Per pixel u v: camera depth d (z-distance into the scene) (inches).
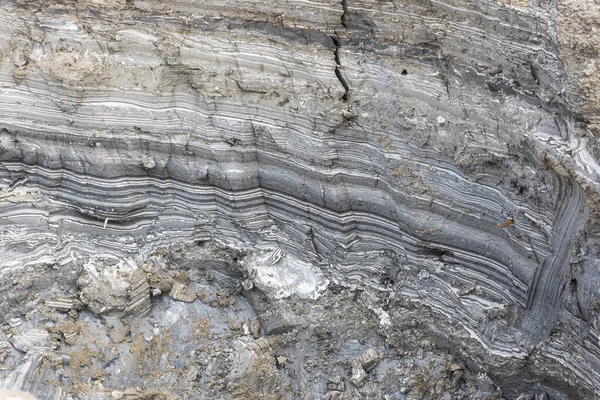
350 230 192.5
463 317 181.8
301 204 193.6
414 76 178.5
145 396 181.5
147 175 197.3
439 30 173.6
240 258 196.2
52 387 180.9
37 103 192.9
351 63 184.2
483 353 179.0
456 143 173.3
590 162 152.3
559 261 164.1
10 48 192.2
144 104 192.5
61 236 197.2
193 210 197.9
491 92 170.4
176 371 184.7
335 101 183.8
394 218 186.7
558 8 152.4
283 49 187.0
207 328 191.0
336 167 187.2
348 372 187.3
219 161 192.4
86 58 190.5
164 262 195.8
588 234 157.2
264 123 188.9
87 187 197.3
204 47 188.9
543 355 171.5
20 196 197.8
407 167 180.2
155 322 191.2
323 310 191.2
